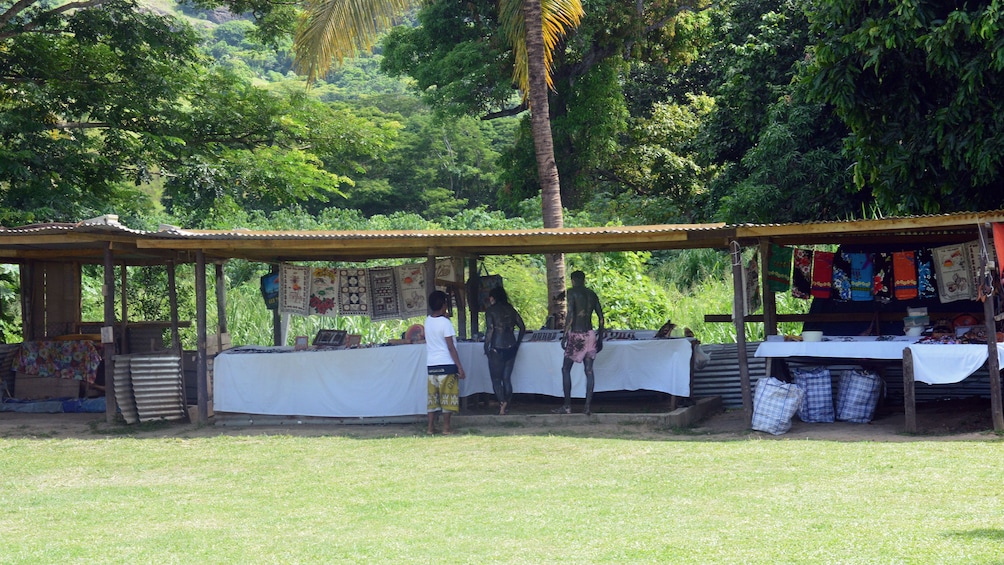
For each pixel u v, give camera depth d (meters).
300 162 21.62
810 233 10.23
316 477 8.45
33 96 17.98
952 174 12.72
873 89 12.84
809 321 12.80
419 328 12.20
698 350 12.32
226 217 22.55
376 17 14.50
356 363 11.73
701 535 5.70
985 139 11.88
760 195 19.84
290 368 11.93
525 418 11.33
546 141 14.48
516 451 9.45
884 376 11.84
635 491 7.29
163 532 6.45
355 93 92.56
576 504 6.88
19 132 18.05
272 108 21.61
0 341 18.23
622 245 12.12
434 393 10.83
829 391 10.88
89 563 5.62
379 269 12.91
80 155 18.62
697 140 24.67
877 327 12.24
